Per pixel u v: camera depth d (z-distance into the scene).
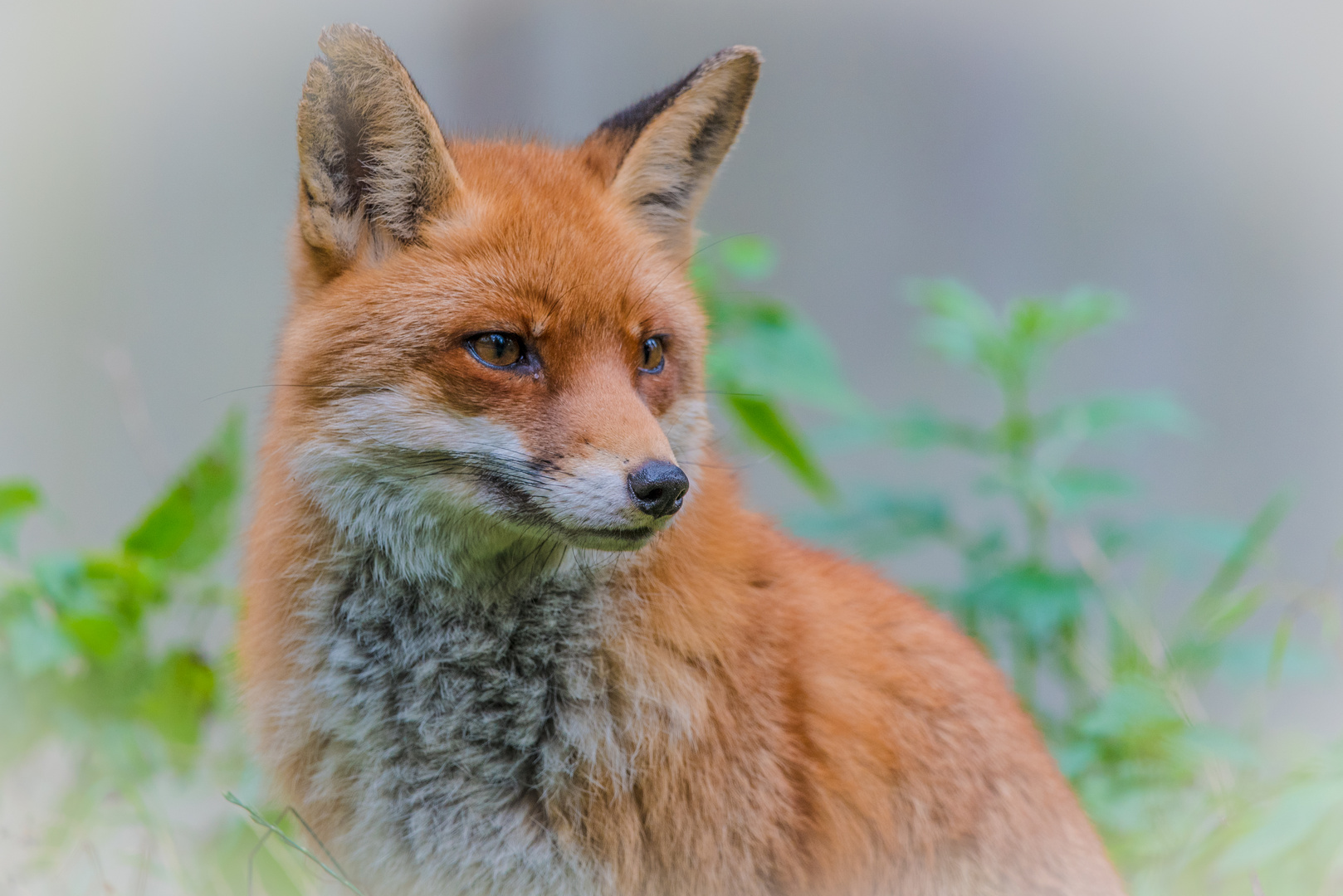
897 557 16.86
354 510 6.80
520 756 6.75
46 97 17.36
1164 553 12.82
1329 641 10.46
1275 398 19.12
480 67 19.06
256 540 7.19
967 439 11.74
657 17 19.64
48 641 9.12
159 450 14.40
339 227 6.95
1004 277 20.36
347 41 6.70
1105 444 15.32
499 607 6.87
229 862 8.21
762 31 20.09
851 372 20.50
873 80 20.38
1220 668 11.24
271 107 17.98
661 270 7.63
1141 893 8.59
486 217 6.95
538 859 6.57
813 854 6.86
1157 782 9.67
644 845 6.59
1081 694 11.62
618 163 7.78
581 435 6.48
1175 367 19.67
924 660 7.73
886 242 20.53
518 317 6.64
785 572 7.60
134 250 17.73
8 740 9.42
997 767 7.60
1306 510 18.38
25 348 17.20
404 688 6.95
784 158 20.39
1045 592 10.44
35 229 17.33
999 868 7.49
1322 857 7.66
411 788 6.87
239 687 7.49
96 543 16.75
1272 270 19.22
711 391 9.72
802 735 6.98
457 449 6.59
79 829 8.60
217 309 17.94
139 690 9.81
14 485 9.63
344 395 6.65
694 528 7.11
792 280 20.42
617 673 6.71
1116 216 19.91
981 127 20.30
